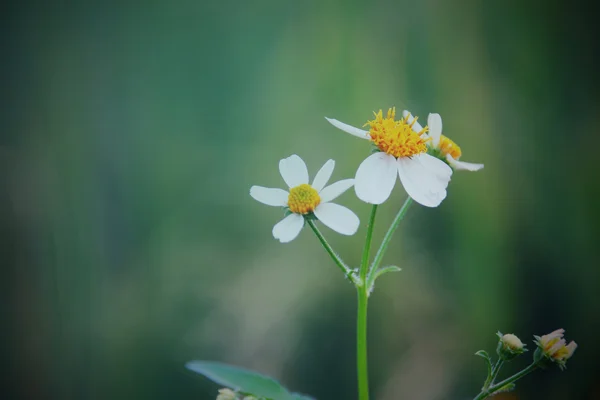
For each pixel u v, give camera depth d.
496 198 0.70
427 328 0.69
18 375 0.66
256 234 0.78
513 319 0.67
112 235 0.75
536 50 0.73
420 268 0.72
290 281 0.75
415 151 0.38
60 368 0.68
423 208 0.74
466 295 0.69
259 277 0.76
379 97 0.75
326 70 0.78
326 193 0.38
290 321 0.73
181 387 0.68
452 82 0.74
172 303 0.73
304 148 0.77
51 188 0.74
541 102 0.72
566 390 0.62
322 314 0.73
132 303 0.72
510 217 0.69
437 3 0.76
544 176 0.70
